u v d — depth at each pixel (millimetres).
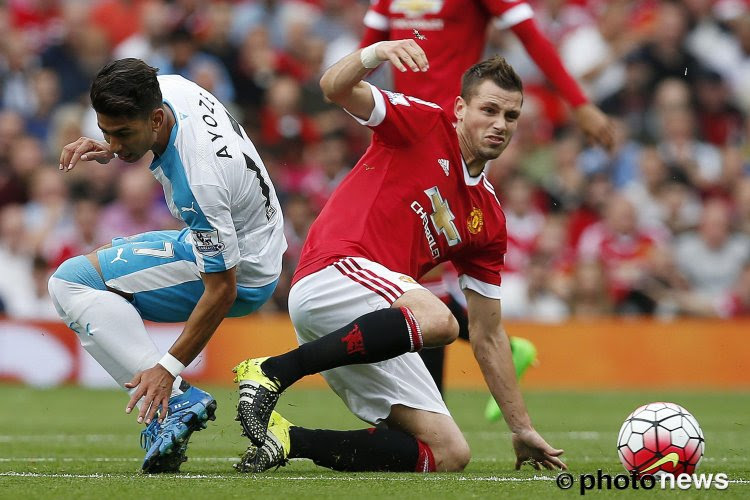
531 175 46250
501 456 20016
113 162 44688
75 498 12234
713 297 44469
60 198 44469
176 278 16125
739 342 41656
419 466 15898
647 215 45625
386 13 23344
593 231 45125
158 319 16469
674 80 48750
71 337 41375
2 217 44281
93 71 48375
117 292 16031
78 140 15625
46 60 48250
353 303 15492
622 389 41156
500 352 17250
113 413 30781
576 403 34938
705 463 18078
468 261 17156
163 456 14961
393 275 15500
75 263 15961
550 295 43688
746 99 49156
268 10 50094
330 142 45344
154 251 16141
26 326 41281
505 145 16422
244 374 14555
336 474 15172
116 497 12328
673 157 47312
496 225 17047
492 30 49250
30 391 38656
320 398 36594
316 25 50281
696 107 48688
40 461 17859
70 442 22297
